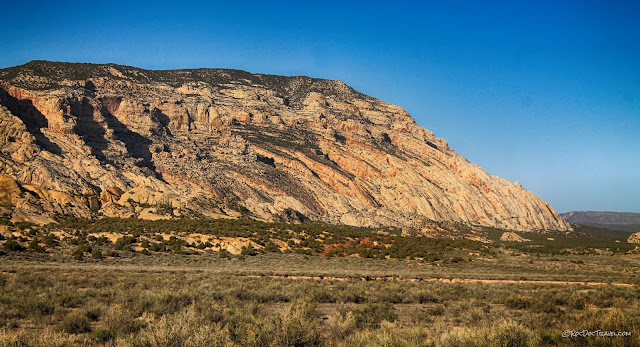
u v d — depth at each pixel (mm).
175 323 20578
